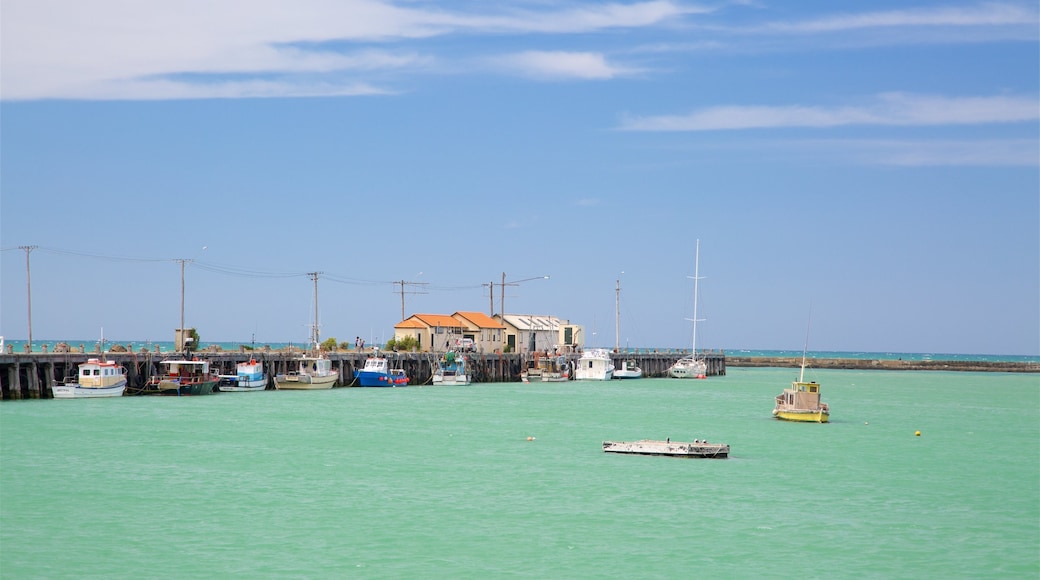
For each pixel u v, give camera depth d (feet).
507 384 550.36
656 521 157.38
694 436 268.62
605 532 150.10
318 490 178.81
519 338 645.92
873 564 135.44
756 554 139.33
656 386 550.36
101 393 353.51
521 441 249.55
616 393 465.06
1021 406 407.03
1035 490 188.34
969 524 158.71
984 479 200.34
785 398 326.24
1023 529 155.63
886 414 357.41
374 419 301.63
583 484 187.52
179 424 273.95
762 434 276.00
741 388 529.45
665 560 135.85
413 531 149.28
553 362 595.47
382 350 554.05
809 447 246.88
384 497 173.37
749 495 179.42
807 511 166.61
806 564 134.92
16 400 334.24
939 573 131.64
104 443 231.71
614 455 225.56
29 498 168.55
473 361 559.38
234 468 200.44
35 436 241.96
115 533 146.10
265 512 160.35
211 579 124.88
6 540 141.79
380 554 136.87
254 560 133.28
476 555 136.98
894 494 182.80
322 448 231.09
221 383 410.93
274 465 205.16
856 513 165.78
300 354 465.47
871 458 228.02
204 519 155.12
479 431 272.31
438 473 197.98
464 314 618.03
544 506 167.32
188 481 185.37
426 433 264.93
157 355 392.27
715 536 148.66
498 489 181.68
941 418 341.21
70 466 199.00
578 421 306.76
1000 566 135.13
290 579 125.29
